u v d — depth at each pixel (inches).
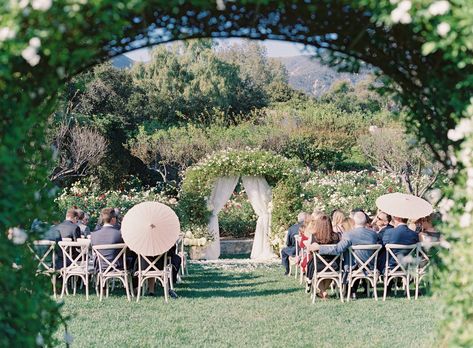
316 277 347.3
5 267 137.3
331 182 773.9
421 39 136.3
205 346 247.0
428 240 342.6
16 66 131.0
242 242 692.1
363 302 346.3
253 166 587.2
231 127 1157.1
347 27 142.2
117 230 356.8
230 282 435.2
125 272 353.4
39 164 152.6
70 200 645.3
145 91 1395.2
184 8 138.2
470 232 132.4
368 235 352.5
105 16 121.0
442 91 139.9
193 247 593.9
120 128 1103.0
